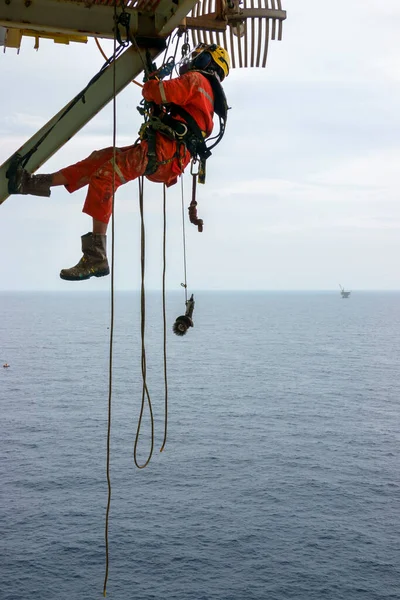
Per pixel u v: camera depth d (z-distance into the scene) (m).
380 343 181.75
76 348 160.62
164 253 5.24
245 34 6.59
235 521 39.38
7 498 43.97
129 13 5.40
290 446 59.97
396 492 45.78
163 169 5.08
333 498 44.19
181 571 32.09
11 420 71.69
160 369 119.25
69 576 31.45
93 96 5.56
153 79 5.04
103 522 39.22
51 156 5.48
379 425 70.81
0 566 32.50
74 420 71.94
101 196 4.87
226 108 5.38
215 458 55.19
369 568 32.62
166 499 43.84
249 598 29.28
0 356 139.00
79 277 4.98
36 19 5.43
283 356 145.12
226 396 89.31
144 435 64.06
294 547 35.28
